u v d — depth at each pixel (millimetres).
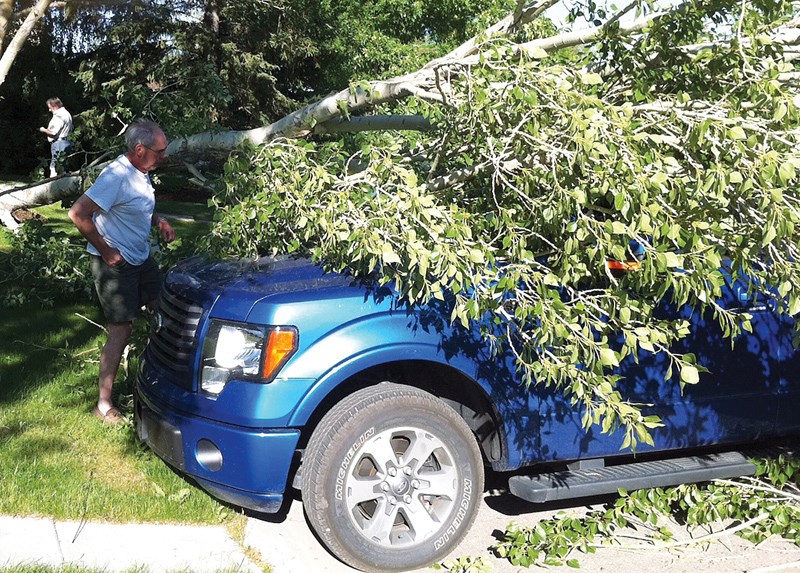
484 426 4363
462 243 3719
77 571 3562
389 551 3971
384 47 21766
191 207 16734
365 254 3863
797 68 4645
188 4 23594
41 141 26000
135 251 5246
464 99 4469
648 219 3436
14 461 4574
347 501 3893
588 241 3797
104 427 5195
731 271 3770
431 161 5148
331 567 4020
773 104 3590
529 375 4172
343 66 23094
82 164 8133
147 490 4469
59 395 5637
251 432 3836
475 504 4148
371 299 4012
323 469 3855
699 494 4559
